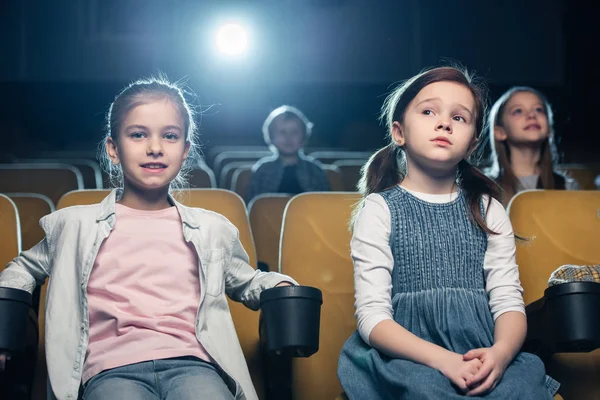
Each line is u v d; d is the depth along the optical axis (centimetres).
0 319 141
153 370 151
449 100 167
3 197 191
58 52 695
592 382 185
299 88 700
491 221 171
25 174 307
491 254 169
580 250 195
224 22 690
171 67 692
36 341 157
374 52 704
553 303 152
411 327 163
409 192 171
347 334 187
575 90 665
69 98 698
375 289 162
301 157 409
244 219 195
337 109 706
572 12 670
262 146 689
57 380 152
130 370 151
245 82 694
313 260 192
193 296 163
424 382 144
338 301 189
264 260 250
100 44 694
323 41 700
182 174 198
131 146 164
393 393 149
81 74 696
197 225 167
